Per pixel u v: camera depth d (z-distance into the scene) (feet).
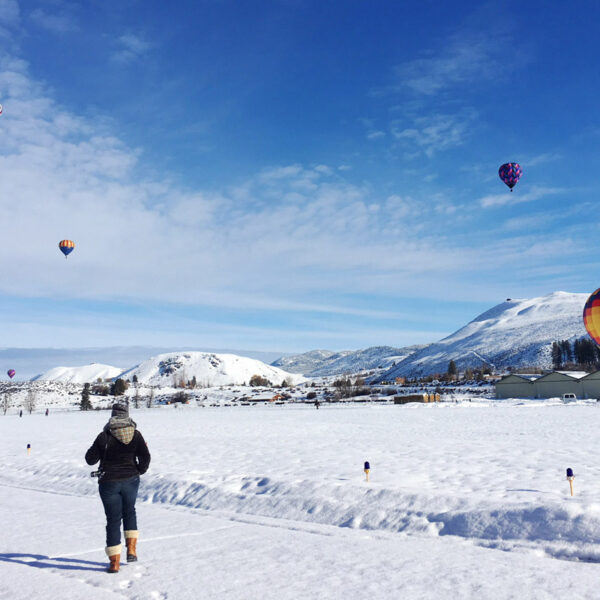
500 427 104.27
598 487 34.40
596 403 244.63
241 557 22.17
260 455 61.62
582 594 16.80
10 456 68.85
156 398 573.33
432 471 44.70
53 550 24.09
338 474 43.47
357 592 17.43
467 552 22.71
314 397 465.47
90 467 52.08
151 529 28.48
